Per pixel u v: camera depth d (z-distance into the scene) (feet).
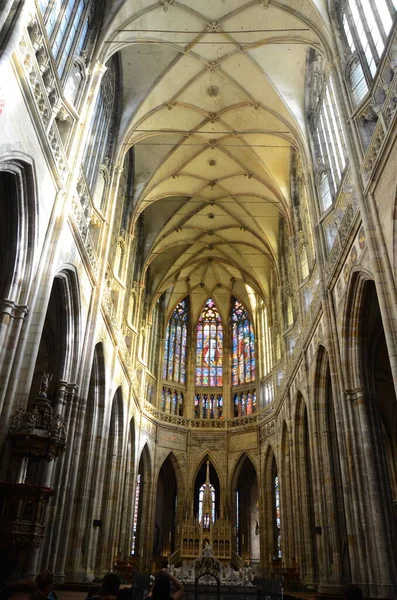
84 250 68.90
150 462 134.41
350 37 71.36
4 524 41.24
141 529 127.54
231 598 60.70
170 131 104.47
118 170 91.61
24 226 50.24
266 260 145.07
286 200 112.16
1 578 40.45
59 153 58.29
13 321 48.26
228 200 126.31
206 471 151.84
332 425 83.35
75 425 65.36
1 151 42.91
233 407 152.66
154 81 94.07
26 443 43.70
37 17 50.03
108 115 90.84
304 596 73.51
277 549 123.34
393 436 97.55
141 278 129.80
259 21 84.69
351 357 67.46
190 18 84.43
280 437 119.14
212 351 161.68
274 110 97.45
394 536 57.57
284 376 117.08
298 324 105.50
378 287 52.60
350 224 64.75
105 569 91.30
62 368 65.26
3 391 45.29
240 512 150.61
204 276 161.89
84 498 75.77
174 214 131.03
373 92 59.82
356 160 62.13
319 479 81.87
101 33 75.31
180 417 148.05
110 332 88.28
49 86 56.13
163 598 18.28
